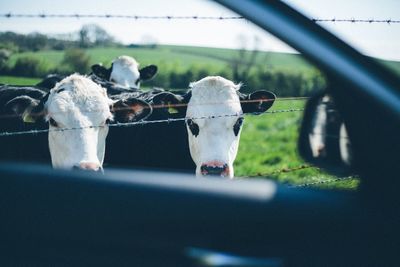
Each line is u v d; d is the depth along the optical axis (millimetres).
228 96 6355
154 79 23688
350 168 3014
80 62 22125
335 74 2916
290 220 2377
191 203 2297
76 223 2305
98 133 5895
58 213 2320
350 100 2902
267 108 6578
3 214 2357
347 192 2605
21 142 5934
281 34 2951
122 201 2301
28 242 2338
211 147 6121
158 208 2289
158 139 6543
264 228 2340
